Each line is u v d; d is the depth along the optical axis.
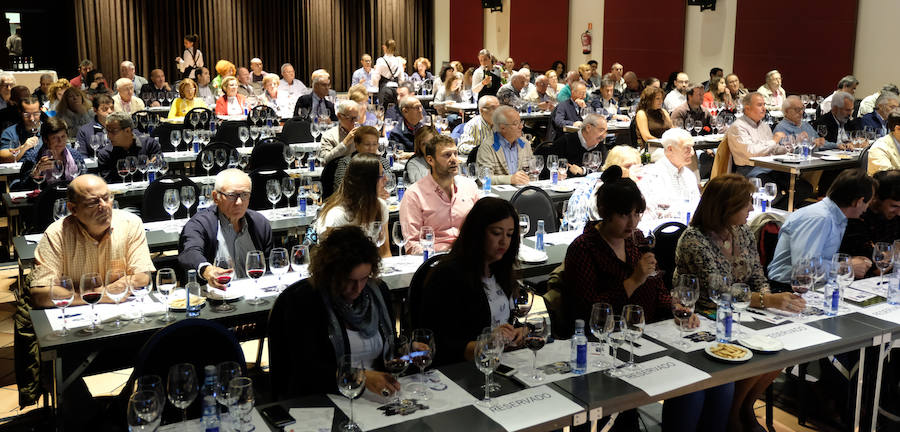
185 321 2.60
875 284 3.73
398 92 11.13
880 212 4.23
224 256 3.81
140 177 6.38
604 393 2.52
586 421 2.44
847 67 11.58
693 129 9.15
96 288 3.01
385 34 17.95
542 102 11.73
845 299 3.47
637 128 8.74
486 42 17.64
